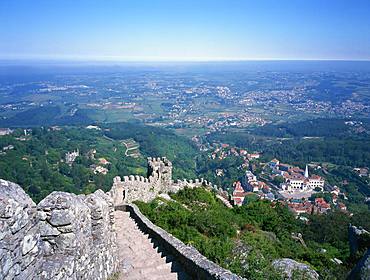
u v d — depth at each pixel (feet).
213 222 71.41
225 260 49.26
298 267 54.44
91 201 32.24
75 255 25.41
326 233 139.74
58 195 25.41
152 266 38.99
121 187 100.12
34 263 22.00
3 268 18.44
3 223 18.58
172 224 69.67
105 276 33.35
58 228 24.63
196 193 113.29
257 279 44.42
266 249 68.44
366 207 299.79
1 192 19.71
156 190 116.57
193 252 39.14
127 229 59.41
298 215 213.87
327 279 56.59
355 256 81.66
